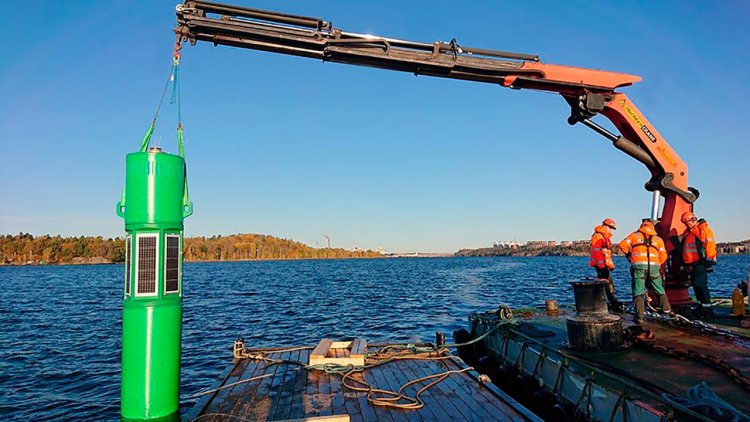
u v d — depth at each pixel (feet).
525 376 26.50
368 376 24.50
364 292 128.47
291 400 20.81
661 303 31.76
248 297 116.57
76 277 246.06
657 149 34.19
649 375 20.26
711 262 31.65
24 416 33.68
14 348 55.42
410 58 27.91
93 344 57.62
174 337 20.54
